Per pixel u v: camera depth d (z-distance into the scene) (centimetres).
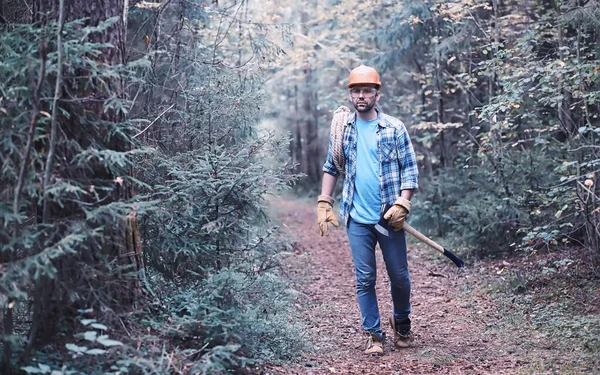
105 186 378
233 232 492
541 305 573
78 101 350
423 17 990
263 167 494
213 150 488
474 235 844
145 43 592
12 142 345
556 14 690
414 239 998
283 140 539
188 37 623
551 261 685
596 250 642
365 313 471
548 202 648
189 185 453
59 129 363
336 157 483
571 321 511
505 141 878
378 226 463
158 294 431
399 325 484
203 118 534
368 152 468
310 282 758
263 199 505
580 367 407
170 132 540
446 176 1007
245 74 602
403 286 471
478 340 497
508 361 433
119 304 378
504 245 808
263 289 474
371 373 418
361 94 465
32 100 346
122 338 360
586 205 582
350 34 1259
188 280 468
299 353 460
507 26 847
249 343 420
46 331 360
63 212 365
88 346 355
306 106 2080
